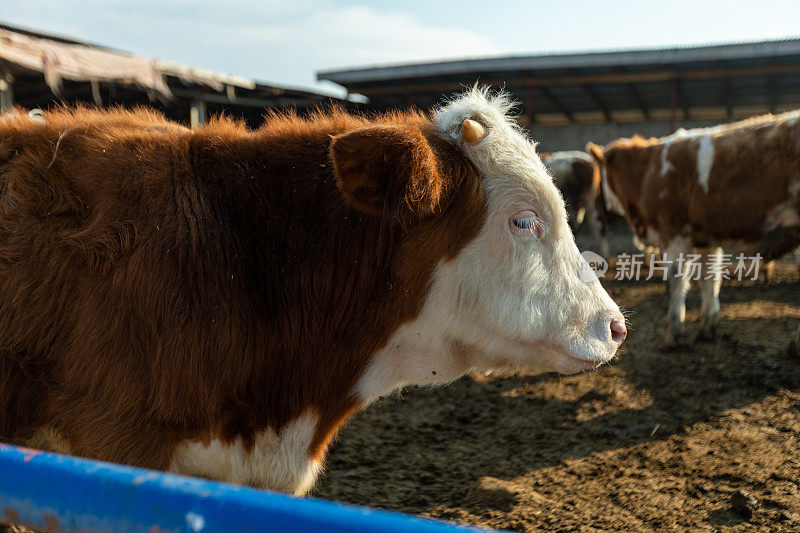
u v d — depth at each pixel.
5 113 2.35
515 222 2.32
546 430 4.45
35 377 1.97
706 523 3.08
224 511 0.71
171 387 1.97
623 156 7.17
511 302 2.32
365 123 2.46
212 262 2.06
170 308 1.97
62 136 2.12
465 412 4.88
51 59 8.57
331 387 2.31
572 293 2.41
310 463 2.34
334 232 2.24
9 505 0.84
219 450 2.13
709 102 19.08
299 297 2.20
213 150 2.24
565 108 20.34
